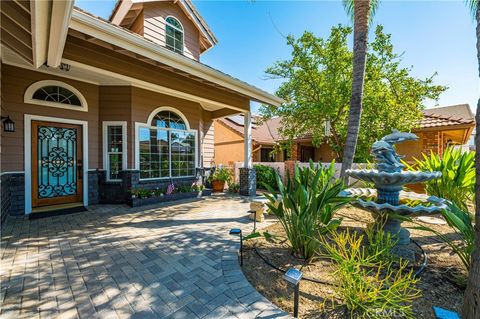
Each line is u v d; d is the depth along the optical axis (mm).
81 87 6371
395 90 8945
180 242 3816
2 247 3564
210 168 9766
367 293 2035
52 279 2668
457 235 3900
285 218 3445
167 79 5609
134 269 2914
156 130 7508
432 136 9625
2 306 2184
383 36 8617
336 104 8242
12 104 5273
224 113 9492
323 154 14516
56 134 6035
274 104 8141
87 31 3744
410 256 3027
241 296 2352
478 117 1643
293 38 8953
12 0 2402
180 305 2223
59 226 4645
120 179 6918
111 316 2070
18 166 5379
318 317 2012
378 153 3959
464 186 5359
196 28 9273
